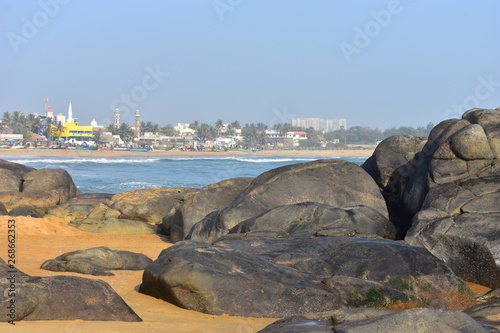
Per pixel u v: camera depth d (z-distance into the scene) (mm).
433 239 12242
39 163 77438
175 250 9047
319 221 13039
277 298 8008
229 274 8195
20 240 14359
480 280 11555
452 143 14055
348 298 8266
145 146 170875
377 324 4926
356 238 10547
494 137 13914
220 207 16828
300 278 8742
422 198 14656
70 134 173500
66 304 6688
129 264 10820
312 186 15438
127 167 71312
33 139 169875
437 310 5043
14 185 23969
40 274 9602
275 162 93938
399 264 9469
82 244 14414
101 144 169125
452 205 12906
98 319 6730
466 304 9141
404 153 16516
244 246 10211
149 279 8594
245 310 7824
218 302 7844
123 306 7105
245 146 195250
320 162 16172
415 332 4789
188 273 8062
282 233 12094
